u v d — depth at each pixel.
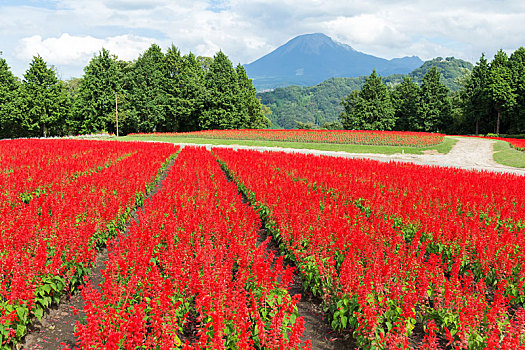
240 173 18.23
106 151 27.50
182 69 90.62
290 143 52.09
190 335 6.60
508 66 83.94
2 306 5.82
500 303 5.93
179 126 91.69
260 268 6.41
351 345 6.68
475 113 83.81
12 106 71.62
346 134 56.94
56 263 7.02
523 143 46.75
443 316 6.41
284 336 5.47
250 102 95.62
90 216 9.64
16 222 8.34
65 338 6.72
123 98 82.94
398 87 104.88
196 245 7.76
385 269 6.66
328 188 15.45
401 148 45.50
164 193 12.55
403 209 10.89
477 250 8.29
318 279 7.84
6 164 18.05
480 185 15.13
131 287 6.04
